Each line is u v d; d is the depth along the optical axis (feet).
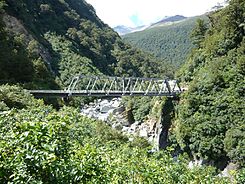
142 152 49.80
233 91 173.68
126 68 455.63
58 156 23.16
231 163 154.10
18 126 22.94
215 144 164.45
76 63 342.03
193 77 226.38
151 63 512.22
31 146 21.62
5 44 190.80
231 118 165.99
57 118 27.09
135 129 251.60
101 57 425.69
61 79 309.83
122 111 279.69
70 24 435.12
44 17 386.73
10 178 21.62
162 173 42.39
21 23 289.33
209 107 176.14
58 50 349.41
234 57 187.83
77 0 584.81
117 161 39.42
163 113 214.69
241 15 200.54
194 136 175.42
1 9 245.04
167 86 210.59
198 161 173.58
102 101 321.32
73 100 217.77
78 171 24.43
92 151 28.73
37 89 179.42
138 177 36.01
